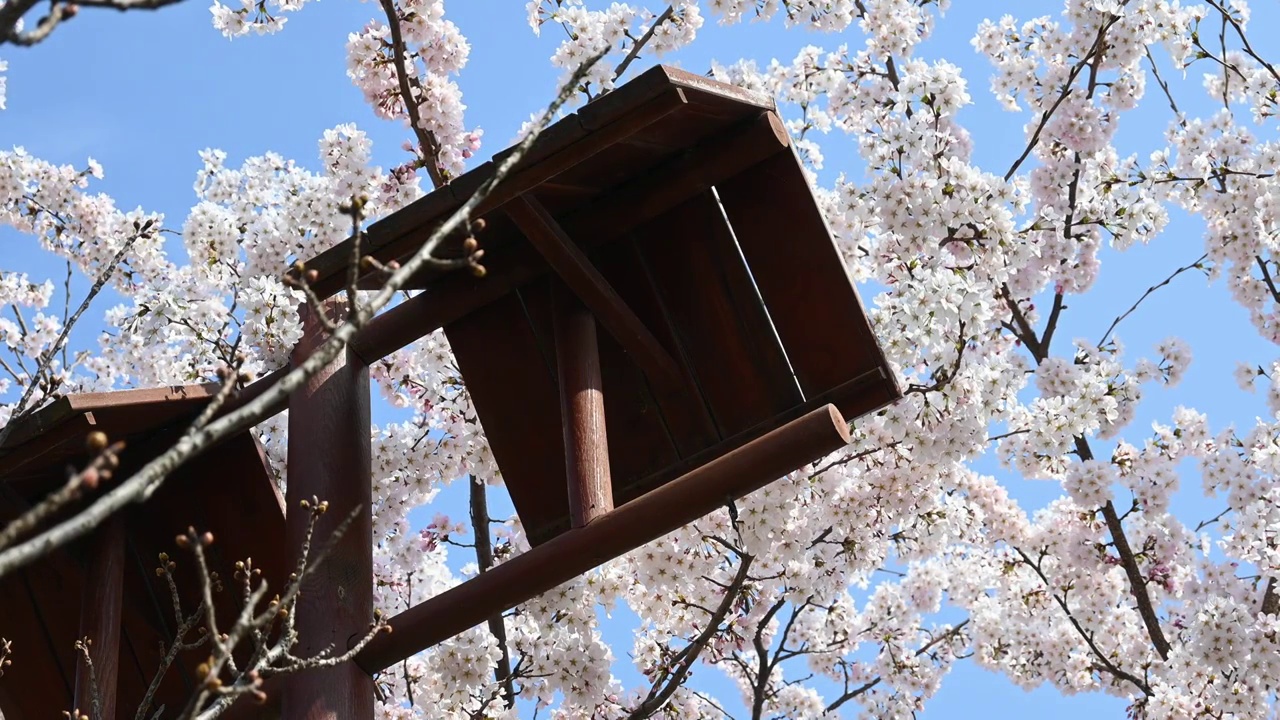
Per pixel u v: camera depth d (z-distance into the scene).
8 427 2.76
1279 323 7.16
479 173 3.04
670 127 3.20
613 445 3.49
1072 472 6.42
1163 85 6.58
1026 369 6.18
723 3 6.21
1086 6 6.45
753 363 3.37
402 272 1.44
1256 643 6.43
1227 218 6.95
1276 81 7.13
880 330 5.00
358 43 5.64
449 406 5.76
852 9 6.51
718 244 3.41
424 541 6.20
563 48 6.10
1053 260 6.25
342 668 3.07
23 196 6.89
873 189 5.38
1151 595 7.29
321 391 3.51
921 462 5.23
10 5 1.22
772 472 2.85
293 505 3.33
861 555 5.88
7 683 3.71
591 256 3.53
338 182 5.68
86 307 2.99
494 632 5.76
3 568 1.08
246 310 4.09
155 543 3.69
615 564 5.73
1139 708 7.07
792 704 7.66
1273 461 7.01
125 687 3.70
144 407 3.41
